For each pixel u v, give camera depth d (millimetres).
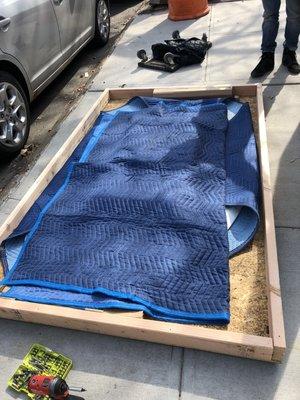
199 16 6039
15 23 3625
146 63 4945
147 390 1985
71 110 4457
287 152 3283
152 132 3525
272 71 4363
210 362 2049
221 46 5098
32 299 2322
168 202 2746
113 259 2480
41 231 2752
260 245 2523
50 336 2271
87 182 3131
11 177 3664
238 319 2150
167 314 2178
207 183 2932
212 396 1926
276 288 2107
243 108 3689
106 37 5910
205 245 2480
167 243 2523
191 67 4789
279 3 3980
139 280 2332
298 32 4078
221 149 3252
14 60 3666
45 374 2061
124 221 2701
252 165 3037
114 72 5004
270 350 1906
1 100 3535
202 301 2205
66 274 2439
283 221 2732
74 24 4754
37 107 4695
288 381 1935
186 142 3299
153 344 2156
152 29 6008
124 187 2973
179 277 2328
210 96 4020
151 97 4188
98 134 3779
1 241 2793
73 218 2797
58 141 3990
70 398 1924
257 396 1902
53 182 3279
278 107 3832
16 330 2334
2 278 2604
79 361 2139
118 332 2139
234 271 2398
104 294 2264
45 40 4125
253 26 5469
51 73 4363
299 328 2127
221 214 2658
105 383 2035
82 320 2135
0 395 2037
